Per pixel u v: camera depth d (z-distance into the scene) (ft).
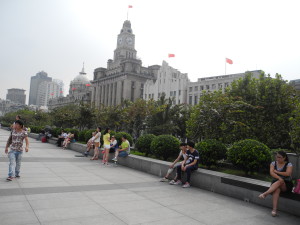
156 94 224.94
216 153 30.32
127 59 293.84
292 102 56.59
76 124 88.43
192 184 28.76
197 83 190.08
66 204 19.07
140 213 18.08
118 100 294.87
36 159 42.65
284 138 55.36
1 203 18.40
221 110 38.75
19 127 26.55
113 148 44.70
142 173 35.50
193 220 17.34
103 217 16.79
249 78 67.36
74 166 37.88
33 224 14.96
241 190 23.67
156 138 39.50
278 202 20.84
